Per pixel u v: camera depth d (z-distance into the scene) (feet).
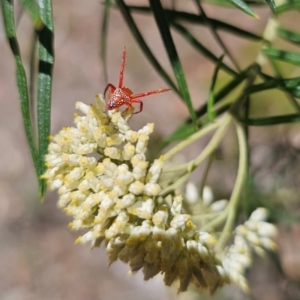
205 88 1.68
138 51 1.78
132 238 0.64
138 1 1.77
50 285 1.68
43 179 0.61
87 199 0.65
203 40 1.64
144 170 0.65
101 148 0.66
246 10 0.60
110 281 1.66
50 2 0.60
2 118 1.85
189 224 0.65
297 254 1.15
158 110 1.72
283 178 0.90
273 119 0.68
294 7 0.71
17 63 0.59
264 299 1.12
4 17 0.59
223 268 0.69
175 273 0.66
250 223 0.73
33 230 1.74
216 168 1.05
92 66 1.85
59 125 1.78
